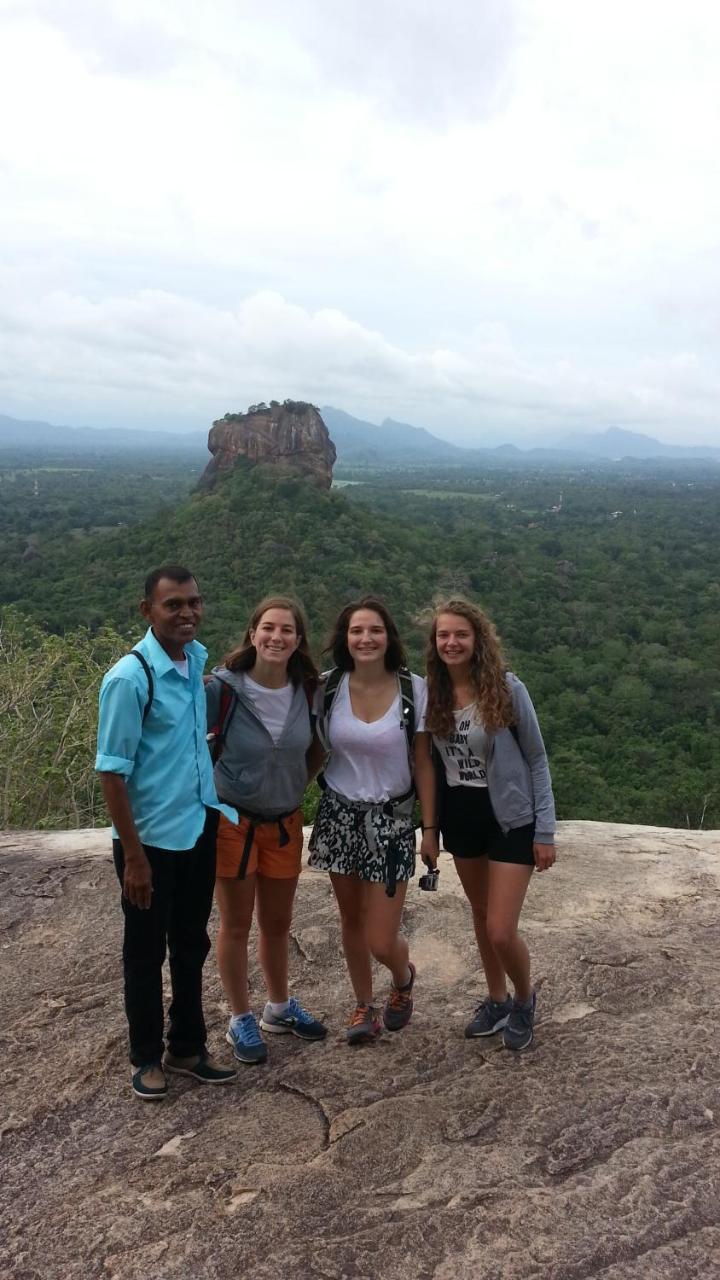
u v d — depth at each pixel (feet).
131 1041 8.89
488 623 9.04
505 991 9.94
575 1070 9.08
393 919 9.36
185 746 8.71
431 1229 6.88
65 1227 7.09
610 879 14.32
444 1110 8.48
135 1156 7.97
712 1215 6.93
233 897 9.32
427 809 9.42
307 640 9.42
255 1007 10.63
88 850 15.52
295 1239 6.84
